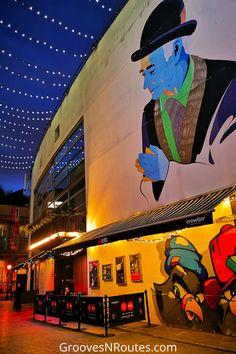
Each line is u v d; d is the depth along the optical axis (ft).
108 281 40.83
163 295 31.60
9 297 99.25
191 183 30.66
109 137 46.88
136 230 27.96
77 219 54.85
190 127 31.63
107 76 49.47
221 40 29.60
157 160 35.86
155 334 27.50
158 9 39.09
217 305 26.25
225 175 27.32
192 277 28.73
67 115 66.64
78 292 49.06
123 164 42.34
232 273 25.45
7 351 25.07
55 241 60.18
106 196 45.91
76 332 31.89
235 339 23.67
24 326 38.70
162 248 32.53
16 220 128.77
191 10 33.65
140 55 41.42
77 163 60.23
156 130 36.50
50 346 26.04
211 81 30.01
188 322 28.58
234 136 26.96
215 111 29.07
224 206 26.23
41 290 71.10
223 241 26.45
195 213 22.49
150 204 36.09
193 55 32.50
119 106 44.98
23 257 129.70
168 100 35.19
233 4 28.96
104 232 36.32
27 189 113.50
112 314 29.60
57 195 71.61
